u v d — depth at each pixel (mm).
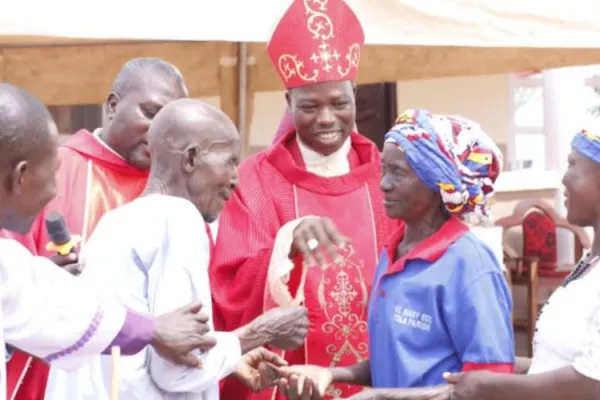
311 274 4312
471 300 3529
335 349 4332
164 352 3096
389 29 5473
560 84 9734
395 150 3680
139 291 3256
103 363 3373
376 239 4445
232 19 5082
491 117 11227
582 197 3449
